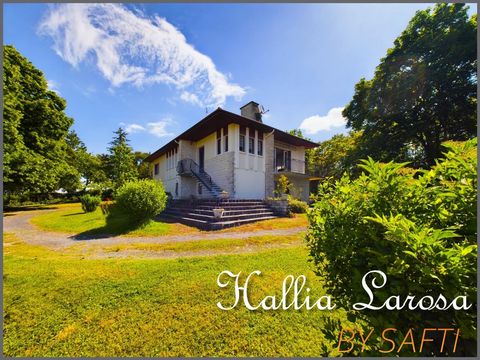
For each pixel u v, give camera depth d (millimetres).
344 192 1619
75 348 2160
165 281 3479
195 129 14375
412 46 14969
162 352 2109
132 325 2459
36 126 19250
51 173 19172
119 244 6203
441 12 14211
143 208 8305
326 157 29766
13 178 15867
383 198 1419
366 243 1359
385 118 16734
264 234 7180
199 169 16344
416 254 987
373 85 17109
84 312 2688
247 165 13664
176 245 5887
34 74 20047
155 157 24812
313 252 1745
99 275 3709
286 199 11438
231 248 5602
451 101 14258
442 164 1328
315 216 1781
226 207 10008
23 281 3488
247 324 2471
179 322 2506
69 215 12672
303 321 2504
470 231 1157
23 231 8430
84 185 31922
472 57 13227
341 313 2617
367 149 17328
